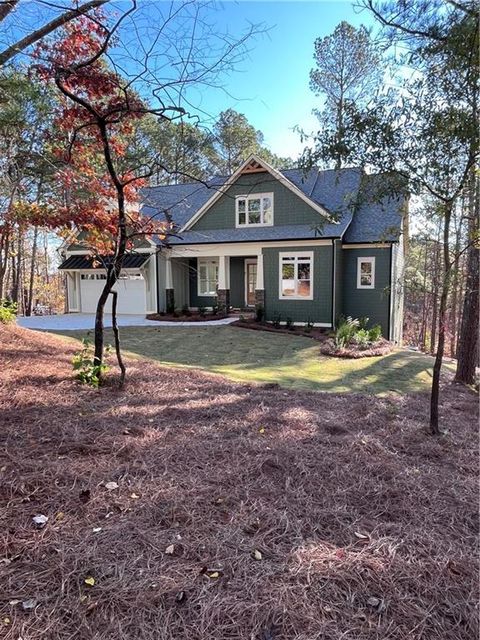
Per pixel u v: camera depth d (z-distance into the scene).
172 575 2.09
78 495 2.79
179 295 18.39
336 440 4.06
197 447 3.71
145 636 1.74
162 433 4.00
